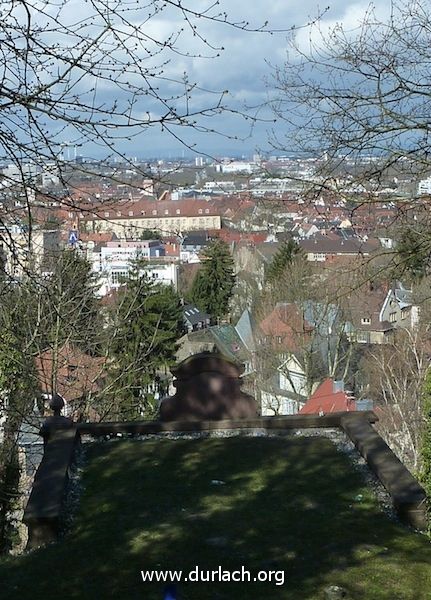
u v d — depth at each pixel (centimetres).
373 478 754
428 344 2117
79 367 1606
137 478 773
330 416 927
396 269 917
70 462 793
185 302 4094
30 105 486
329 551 595
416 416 1834
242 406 1029
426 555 590
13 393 1309
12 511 1339
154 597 525
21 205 538
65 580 558
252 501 705
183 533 632
